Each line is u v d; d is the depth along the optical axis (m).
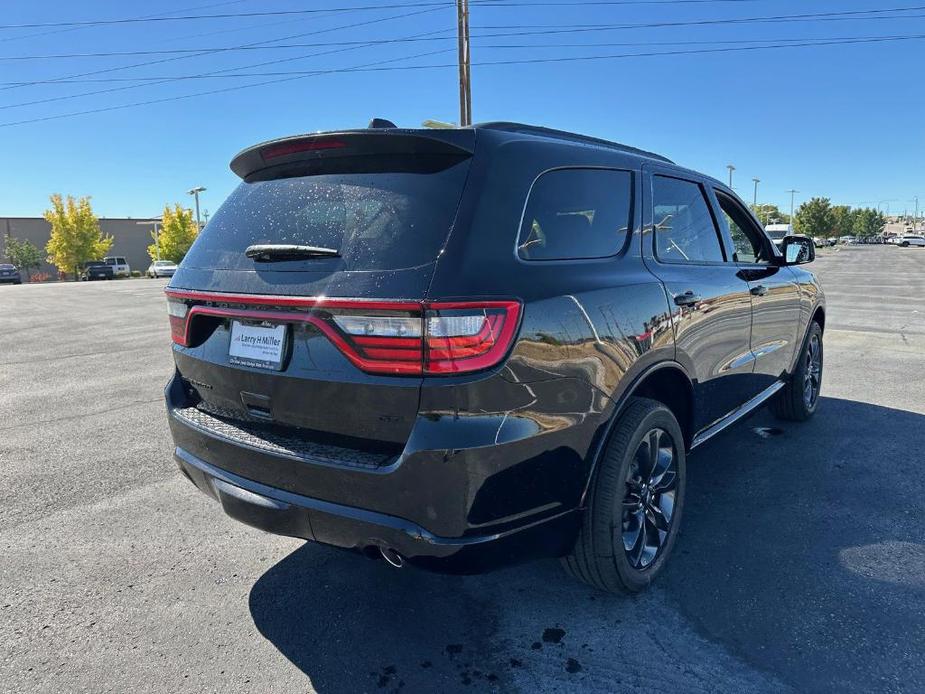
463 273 2.04
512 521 2.15
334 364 2.14
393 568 3.07
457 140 2.26
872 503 3.65
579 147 2.72
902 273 25.72
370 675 2.33
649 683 2.26
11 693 2.24
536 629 2.58
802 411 4.99
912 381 6.49
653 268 2.93
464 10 19.59
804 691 2.20
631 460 2.59
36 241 65.06
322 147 2.42
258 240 2.50
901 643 2.44
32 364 8.30
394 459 2.06
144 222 70.44
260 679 2.31
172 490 3.99
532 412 2.14
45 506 3.75
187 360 2.75
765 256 4.34
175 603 2.79
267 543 3.32
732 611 2.66
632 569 2.68
